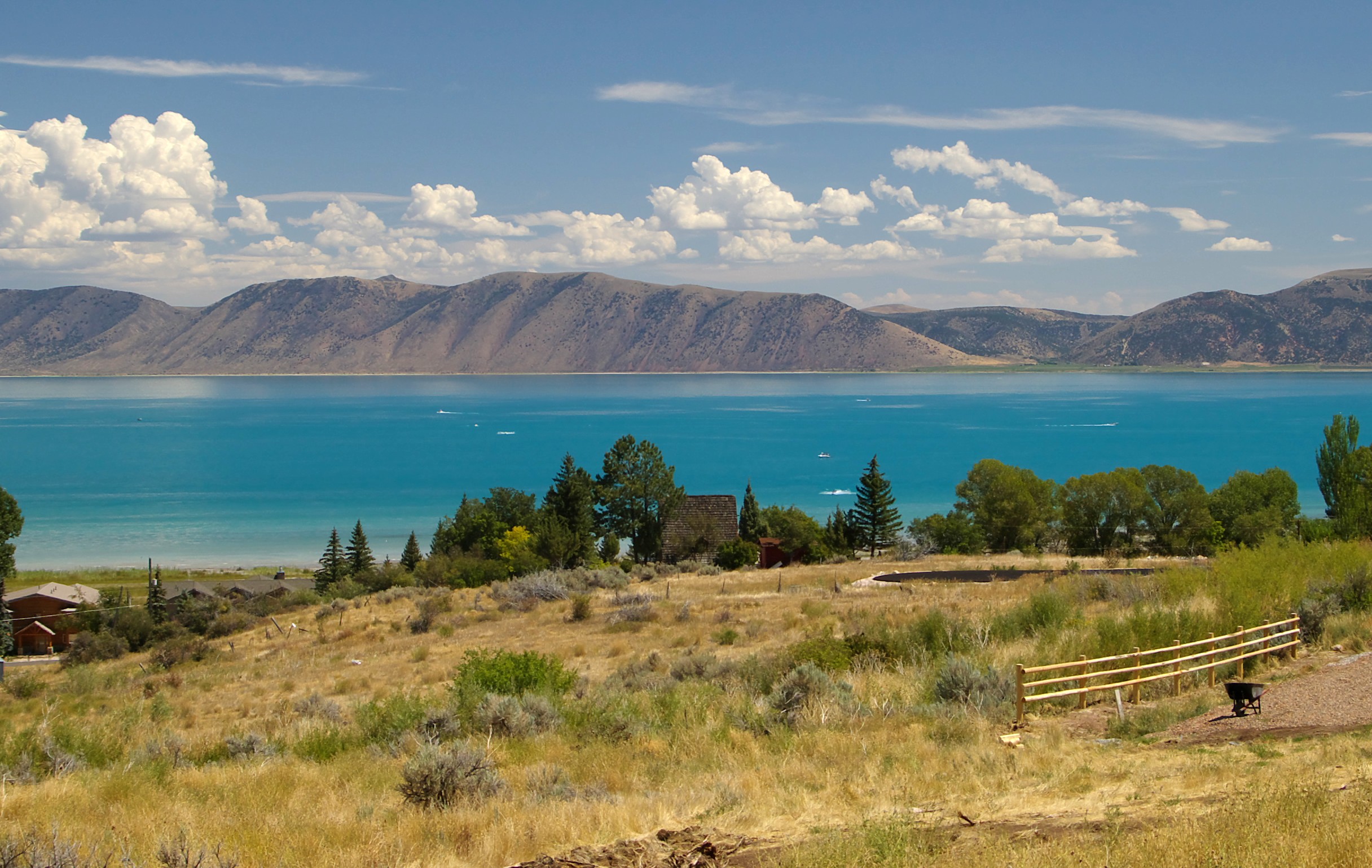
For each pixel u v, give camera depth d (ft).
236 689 95.40
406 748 51.26
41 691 105.91
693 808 33.19
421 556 253.65
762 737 47.37
